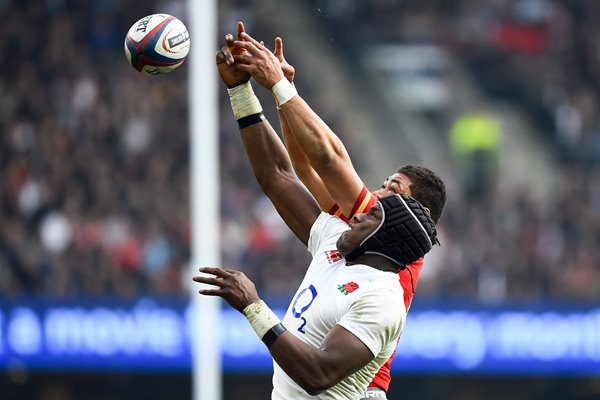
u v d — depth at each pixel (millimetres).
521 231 54719
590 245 55156
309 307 15648
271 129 17375
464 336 46812
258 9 70438
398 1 74750
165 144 57312
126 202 52500
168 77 59969
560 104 69312
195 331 41062
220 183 54750
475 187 61406
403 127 69438
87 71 61656
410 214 15383
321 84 70812
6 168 53500
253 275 49875
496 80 72250
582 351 47344
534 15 73312
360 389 15711
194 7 39625
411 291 16734
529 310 47188
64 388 49594
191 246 50375
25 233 50250
